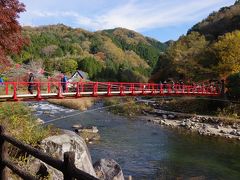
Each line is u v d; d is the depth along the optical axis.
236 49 53.38
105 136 27.42
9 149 9.80
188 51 68.44
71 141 11.43
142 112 46.88
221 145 26.42
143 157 21.17
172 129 33.91
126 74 92.69
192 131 33.22
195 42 73.44
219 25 89.56
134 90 31.09
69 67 89.50
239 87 43.84
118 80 91.81
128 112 46.00
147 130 32.22
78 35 164.88
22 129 11.80
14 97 18.36
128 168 18.48
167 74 71.38
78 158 11.14
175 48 74.62
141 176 17.23
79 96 23.16
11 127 11.87
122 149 22.97
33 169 9.56
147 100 58.41
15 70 34.66
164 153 22.64
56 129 12.85
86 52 135.75
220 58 56.44
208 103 46.69
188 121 39.19
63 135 11.50
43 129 12.34
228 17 89.69
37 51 105.19
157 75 74.88
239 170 19.05
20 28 15.26
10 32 14.90
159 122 38.28
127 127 33.50
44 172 9.69
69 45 127.06
